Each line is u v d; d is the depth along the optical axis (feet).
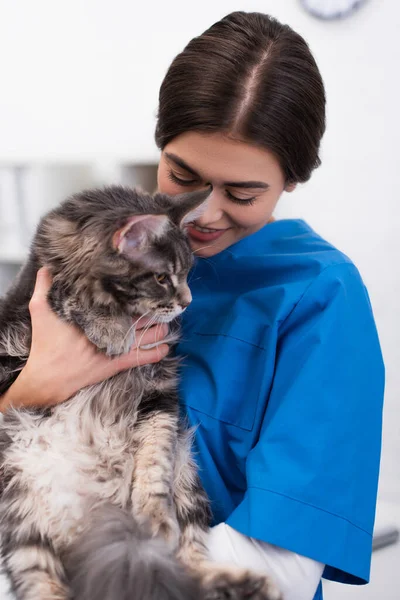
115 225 4.35
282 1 9.04
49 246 4.77
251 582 3.62
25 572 4.03
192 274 5.52
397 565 8.57
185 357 5.15
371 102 9.05
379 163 9.25
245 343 4.78
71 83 10.16
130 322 4.74
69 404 4.63
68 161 9.77
